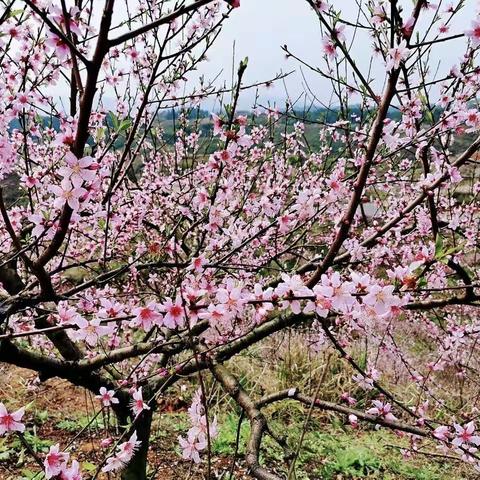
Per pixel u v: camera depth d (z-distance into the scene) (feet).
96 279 7.73
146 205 13.55
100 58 3.79
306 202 8.49
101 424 14.92
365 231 14.10
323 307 5.59
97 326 5.79
